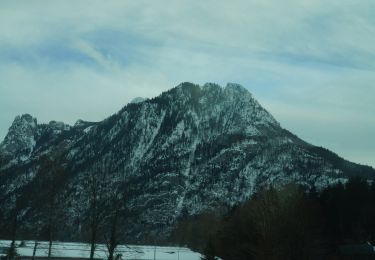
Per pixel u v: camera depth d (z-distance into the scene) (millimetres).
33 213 60656
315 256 88312
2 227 63000
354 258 87312
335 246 96250
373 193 104000
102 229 57969
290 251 85562
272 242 83625
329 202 101938
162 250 121500
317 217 95688
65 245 91250
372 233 95750
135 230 76188
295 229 85125
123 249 100438
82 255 91250
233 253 103000
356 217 98062
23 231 66188
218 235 110375
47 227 61188
